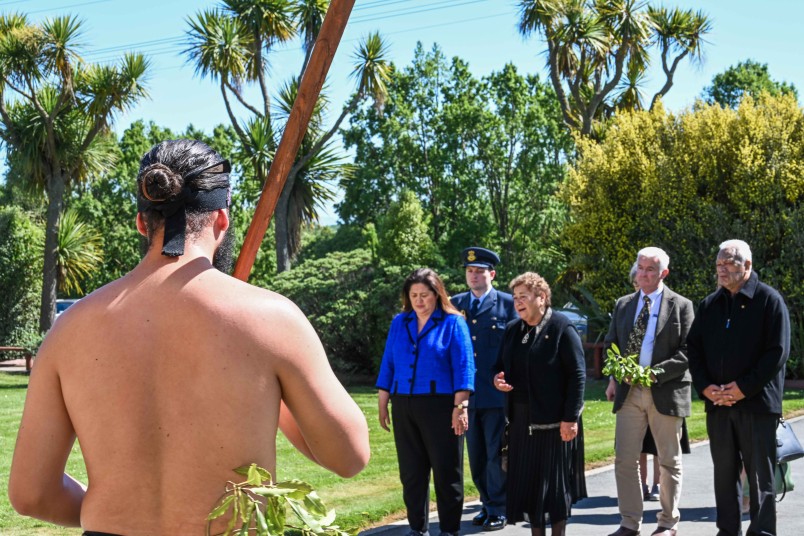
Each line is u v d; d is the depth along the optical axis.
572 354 5.18
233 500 1.47
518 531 6.14
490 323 6.57
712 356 5.24
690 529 6.07
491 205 35.59
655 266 5.85
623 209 18.55
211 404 1.51
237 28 22.14
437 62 36.56
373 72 22.30
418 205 28.47
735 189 17.03
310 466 8.35
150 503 1.51
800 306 16.72
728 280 5.18
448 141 35.50
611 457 8.62
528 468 5.20
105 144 24.69
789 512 6.43
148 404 1.52
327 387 1.60
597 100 24.61
